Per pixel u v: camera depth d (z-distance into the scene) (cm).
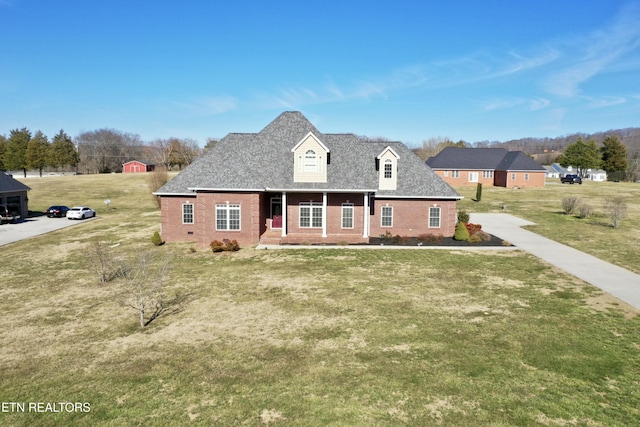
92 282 2197
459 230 3072
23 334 1528
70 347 1411
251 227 2953
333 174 3170
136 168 11119
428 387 1109
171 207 3212
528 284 2044
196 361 1284
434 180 3297
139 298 1709
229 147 3328
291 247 2889
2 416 1009
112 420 987
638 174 10619
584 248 2841
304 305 1772
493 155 7681
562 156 12262
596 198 5828
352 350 1339
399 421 962
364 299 1839
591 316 1619
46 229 4053
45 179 8638
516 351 1320
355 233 3219
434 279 2138
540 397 1059
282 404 1038
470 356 1288
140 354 1343
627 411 998
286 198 3180
